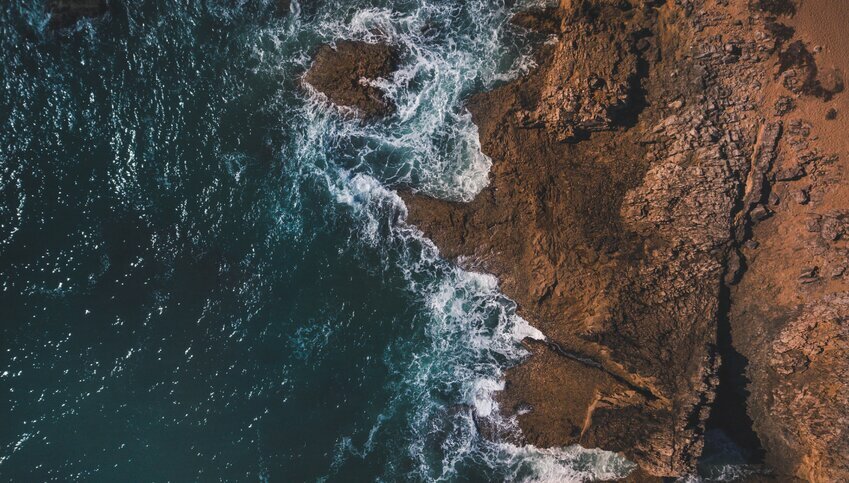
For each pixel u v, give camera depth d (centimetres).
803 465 2388
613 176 2453
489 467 2578
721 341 2442
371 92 2622
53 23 2591
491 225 2588
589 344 2498
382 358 2648
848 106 2291
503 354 2620
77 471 2447
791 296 2378
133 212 2636
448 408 2620
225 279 2645
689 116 2347
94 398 2505
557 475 2542
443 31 2656
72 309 2553
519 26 2606
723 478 2462
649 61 2384
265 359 2611
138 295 2595
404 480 2566
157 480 2475
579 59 2361
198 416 2536
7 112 2588
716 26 2338
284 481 2523
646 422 2364
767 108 2341
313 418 2584
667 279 2402
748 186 2362
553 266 2512
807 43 2302
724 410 2480
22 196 2578
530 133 2522
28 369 2495
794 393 2369
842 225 2292
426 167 2662
